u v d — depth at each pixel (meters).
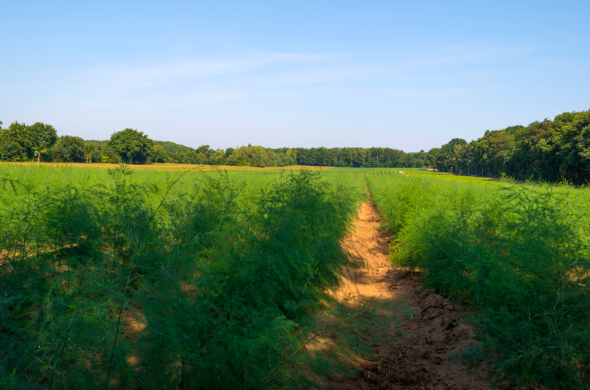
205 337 3.19
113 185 5.41
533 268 3.70
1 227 3.75
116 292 2.87
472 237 5.88
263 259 4.02
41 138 65.56
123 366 2.56
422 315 5.73
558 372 3.12
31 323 2.79
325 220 6.80
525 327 3.36
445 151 155.12
